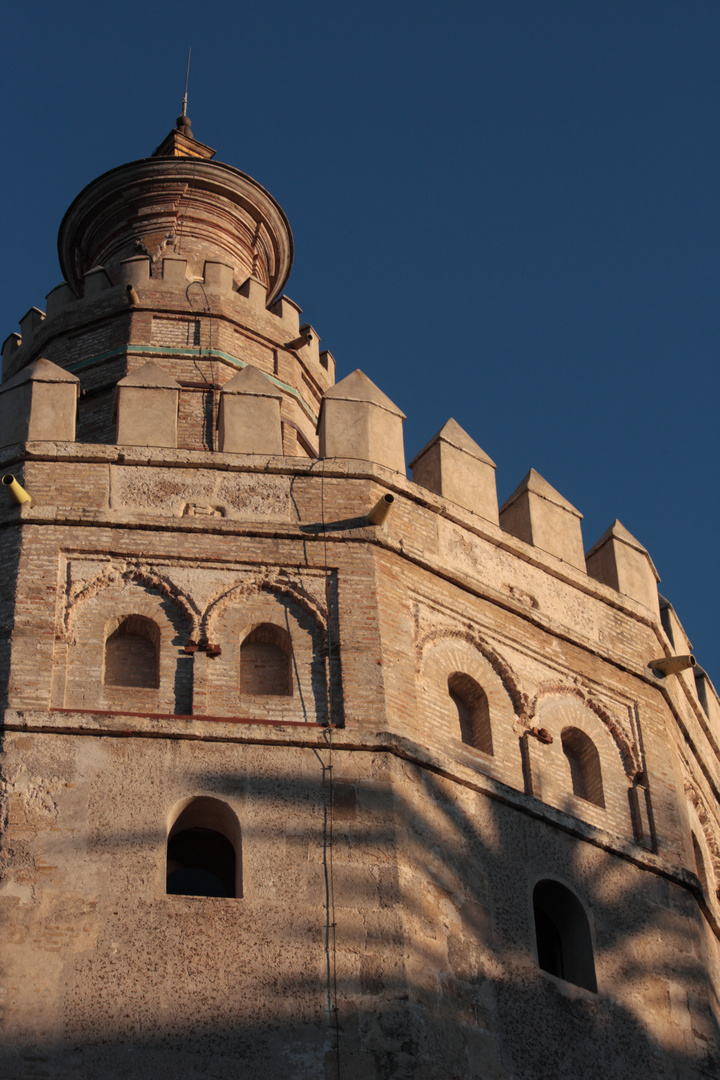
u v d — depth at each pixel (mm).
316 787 21797
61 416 25859
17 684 22234
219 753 21922
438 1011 20391
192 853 21797
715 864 27719
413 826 21875
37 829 20859
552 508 27938
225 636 23344
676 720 27453
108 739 21828
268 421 26109
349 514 24875
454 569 25391
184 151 37906
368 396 26641
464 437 27672
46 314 33219
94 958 19859
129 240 34875
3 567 23562
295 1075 19281
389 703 22891
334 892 20875
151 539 24094
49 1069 18953
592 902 23266
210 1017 19609
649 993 22797
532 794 23938
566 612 26578
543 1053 21078
